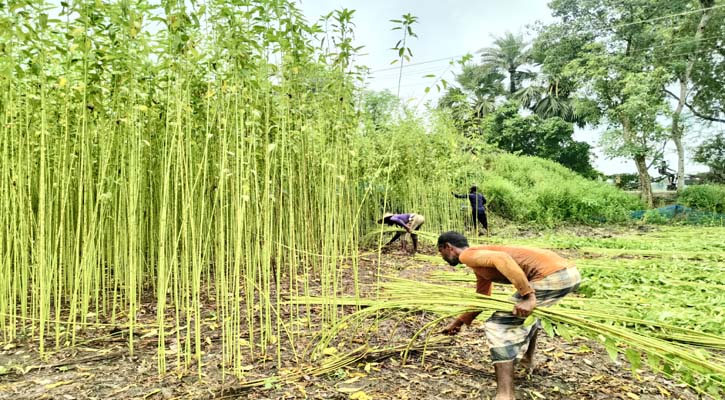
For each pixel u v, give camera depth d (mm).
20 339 4328
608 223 18750
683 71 21938
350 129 4625
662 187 28469
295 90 4414
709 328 4156
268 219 3908
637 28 22438
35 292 4488
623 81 20844
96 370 3625
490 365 3828
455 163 12023
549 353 4137
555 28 26656
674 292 6129
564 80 30609
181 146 3613
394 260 9344
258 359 3879
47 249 4246
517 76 38062
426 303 3615
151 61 4344
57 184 4371
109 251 5367
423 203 11516
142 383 3393
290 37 3891
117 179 4590
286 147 4789
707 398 3258
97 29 3799
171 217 5293
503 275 3293
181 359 3869
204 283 6523
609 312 4719
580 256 10328
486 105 29891
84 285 4512
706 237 13422
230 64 3672
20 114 4047
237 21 3578
